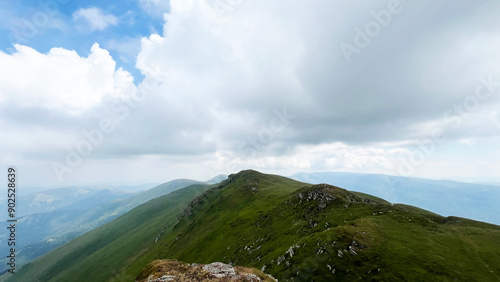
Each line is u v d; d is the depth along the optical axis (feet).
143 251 646.74
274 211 390.01
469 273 132.57
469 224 260.21
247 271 99.50
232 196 654.53
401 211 239.71
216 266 100.94
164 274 95.25
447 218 294.66
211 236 467.11
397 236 182.39
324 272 158.71
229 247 367.45
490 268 134.92
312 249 186.09
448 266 140.05
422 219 217.36
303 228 271.69
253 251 297.94
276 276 182.70
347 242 175.63
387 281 135.54
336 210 278.87
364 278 143.43
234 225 451.53
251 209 492.95
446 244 168.35
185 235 563.89
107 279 549.13
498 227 244.42
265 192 605.73
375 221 211.61
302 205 342.64
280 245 261.44
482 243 166.09
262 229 353.10
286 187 633.61
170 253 511.40
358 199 320.50
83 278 590.55
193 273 93.35
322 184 367.25
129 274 505.25
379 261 152.66
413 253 156.46
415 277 134.00
